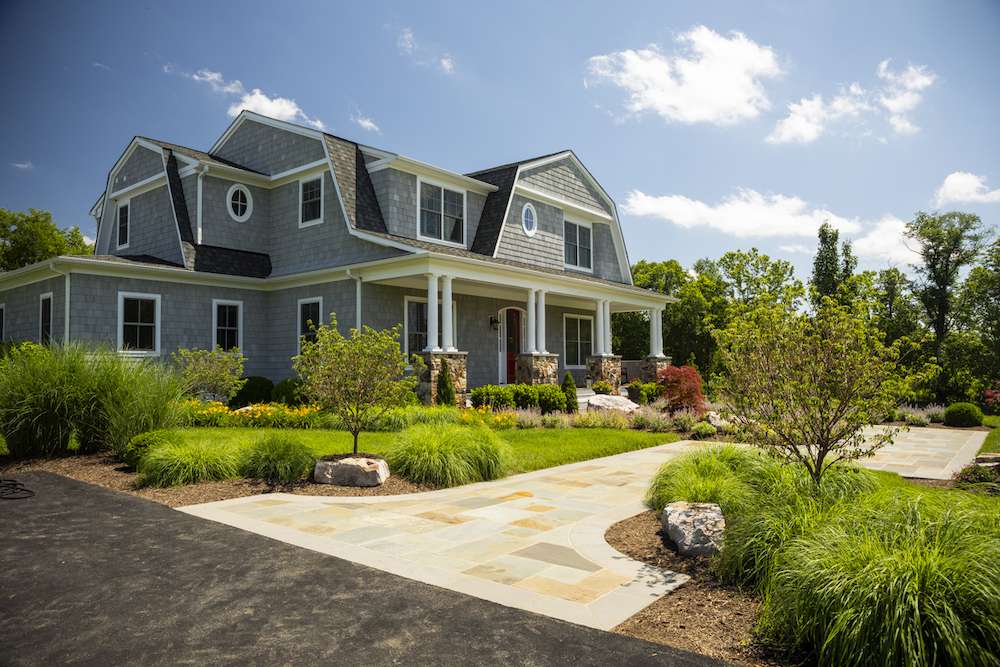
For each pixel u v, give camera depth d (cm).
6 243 3117
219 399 1584
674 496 638
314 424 1272
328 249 1742
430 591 418
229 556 492
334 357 832
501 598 407
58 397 929
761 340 548
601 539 555
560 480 852
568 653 325
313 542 535
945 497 448
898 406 536
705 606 399
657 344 2436
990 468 842
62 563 472
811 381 532
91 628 356
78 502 677
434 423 1204
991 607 302
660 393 2169
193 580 437
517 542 544
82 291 1511
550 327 2319
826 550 362
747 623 372
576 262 2319
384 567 469
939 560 327
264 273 1875
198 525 588
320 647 332
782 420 539
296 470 811
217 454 818
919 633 291
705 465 706
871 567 329
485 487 802
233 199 1853
